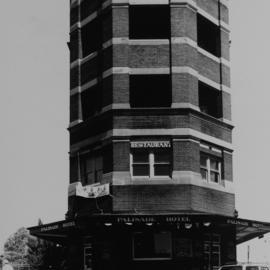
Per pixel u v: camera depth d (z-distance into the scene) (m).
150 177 29.56
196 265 29.17
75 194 32.03
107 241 29.09
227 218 28.97
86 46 34.41
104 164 30.27
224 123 32.97
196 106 30.81
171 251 28.91
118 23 30.98
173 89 30.30
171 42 30.80
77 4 34.62
